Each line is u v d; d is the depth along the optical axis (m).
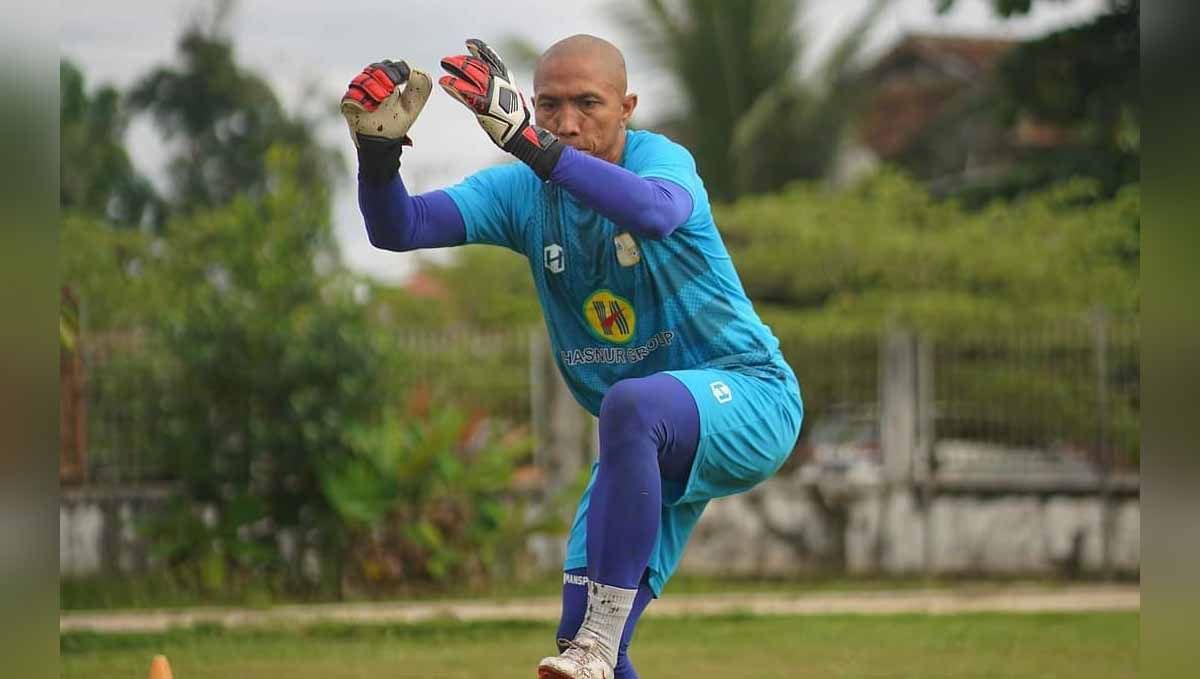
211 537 40.69
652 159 14.25
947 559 45.44
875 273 54.97
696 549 45.41
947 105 95.31
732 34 87.88
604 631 13.45
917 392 45.66
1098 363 45.66
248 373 40.59
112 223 75.19
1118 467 45.81
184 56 84.94
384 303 51.19
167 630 32.94
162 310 43.12
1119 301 53.28
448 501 42.12
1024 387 45.62
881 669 27.02
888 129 98.50
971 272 53.81
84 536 42.28
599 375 15.14
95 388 42.25
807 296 56.75
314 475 41.09
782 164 88.00
